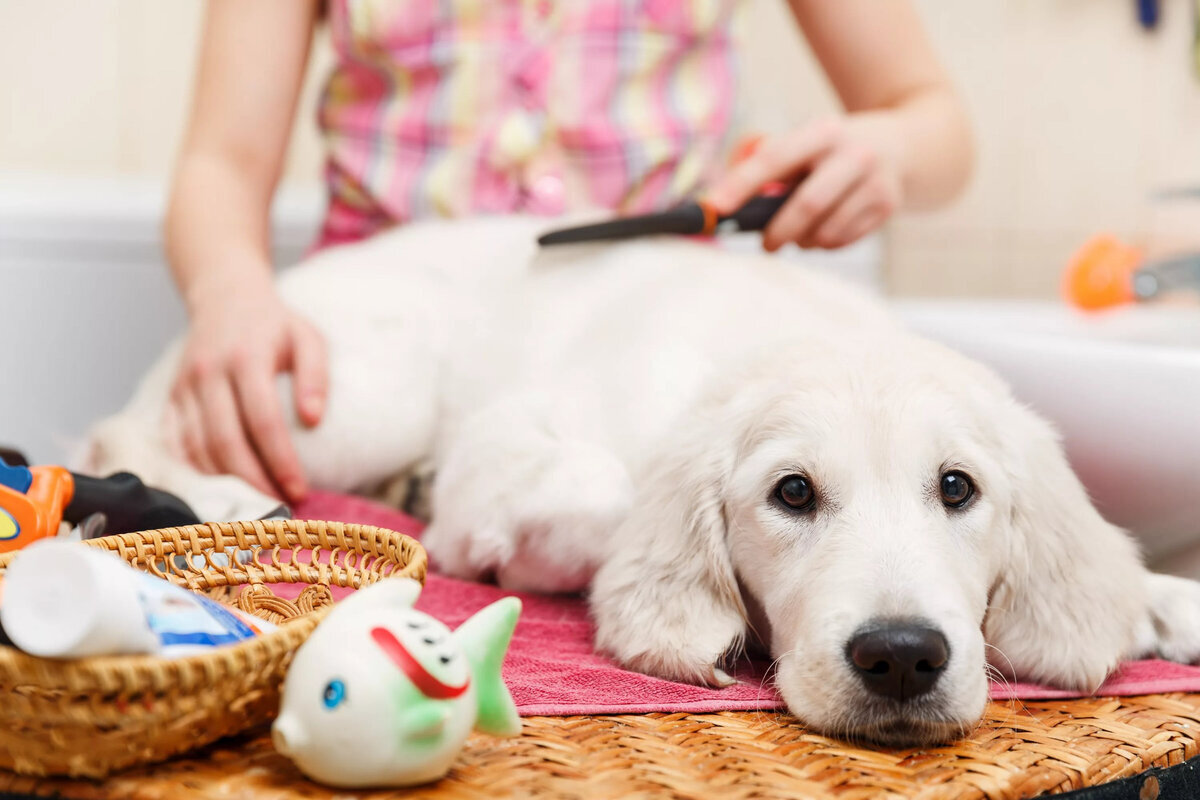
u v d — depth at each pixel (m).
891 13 1.77
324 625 0.65
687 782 0.68
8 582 0.60
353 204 1.82
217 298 1.40
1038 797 0.73
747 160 1.49
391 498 1.49
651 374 1.20
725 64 1.83
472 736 0.75
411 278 1.55
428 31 1.71
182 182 1.61
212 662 0.61
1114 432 1.17
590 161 1.73
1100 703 0.91
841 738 0.82
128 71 2.28
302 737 0.62
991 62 2.29
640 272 1.39
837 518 0.92
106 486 0.97
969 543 0.94
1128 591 0.97
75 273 1.99
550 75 1.70
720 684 0.92
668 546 0.99
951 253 2.38
